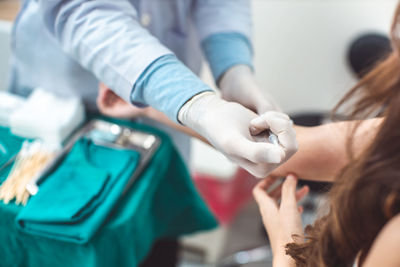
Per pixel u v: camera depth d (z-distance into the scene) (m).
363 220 0.48
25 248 0.74
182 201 0.99
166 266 1.26
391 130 0.45
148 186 0.80
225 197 1.62
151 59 0.64
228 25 0.87
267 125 0.57
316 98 2.11
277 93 2.15
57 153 0.80
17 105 0.86
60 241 0.69
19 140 0.83
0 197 0.71
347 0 1.78
